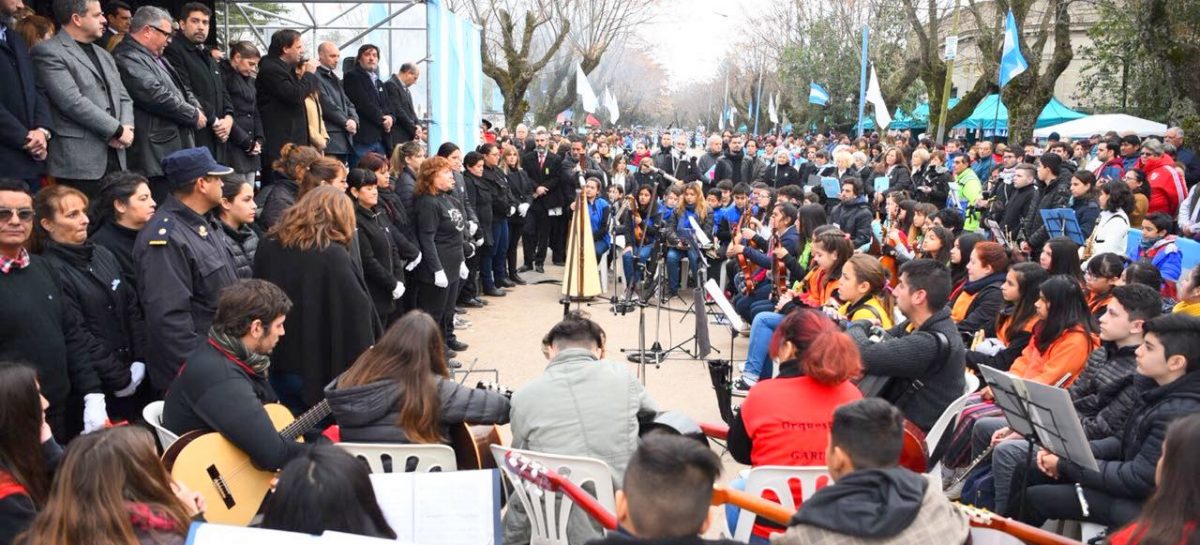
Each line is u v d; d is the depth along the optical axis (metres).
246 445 3.52
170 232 4.34
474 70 13.05
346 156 8.81
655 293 10.75
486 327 9.18
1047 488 3.91
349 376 3.62
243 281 3.77
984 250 6.04
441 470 3.45
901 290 4.43
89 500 2.31
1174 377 3.61
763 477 3.26
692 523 2.13
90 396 4.12
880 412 2.61
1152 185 11.12
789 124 46.72
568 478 3.30
